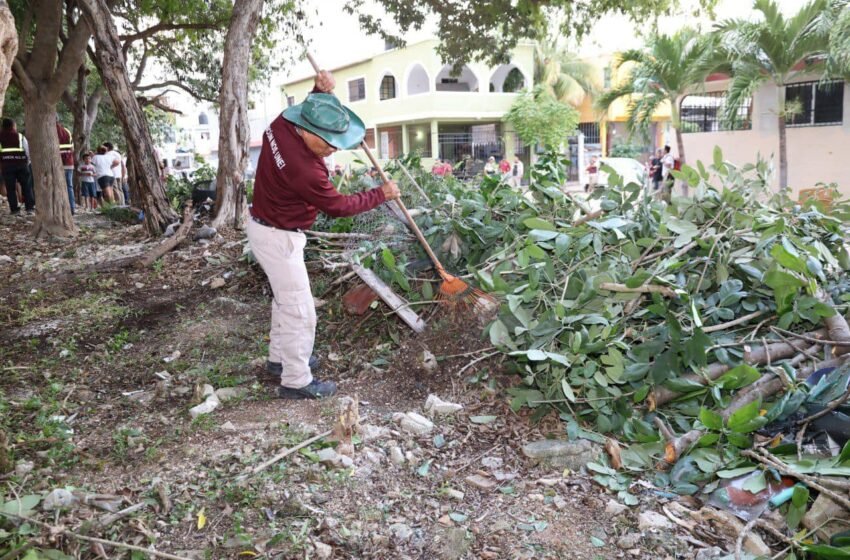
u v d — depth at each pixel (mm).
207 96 20047
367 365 4391
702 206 4488
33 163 9844
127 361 4582
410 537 2723
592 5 13086
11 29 3375
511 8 13102
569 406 3652
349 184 6320
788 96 17125
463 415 3787
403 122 30469
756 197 4801
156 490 2857
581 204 5117
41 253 8664
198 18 14445
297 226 3734
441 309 4652
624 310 4004
